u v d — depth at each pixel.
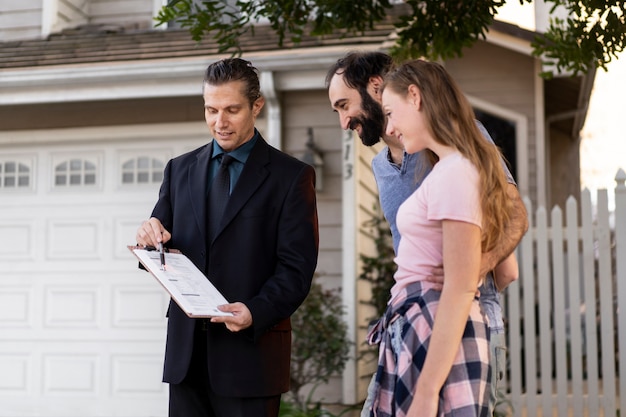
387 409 2.09
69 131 6.70
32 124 6.75
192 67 6.19
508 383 6.58
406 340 2.03
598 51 4.99
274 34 6.60
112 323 6.54
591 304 5.91
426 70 2.08
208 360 2.59
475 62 9.78
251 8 4.87
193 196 2.72
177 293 2.38
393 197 2.53
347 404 6.07
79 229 6.67
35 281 6.68
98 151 6.70
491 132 9.74
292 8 4.85
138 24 7.74
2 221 6.77
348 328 6.14
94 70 6.33
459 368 1.98
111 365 6.51
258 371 2.58
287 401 5.41
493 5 4.83
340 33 6.36
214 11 4.83
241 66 2.69
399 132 2.10
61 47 6.96
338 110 2.63
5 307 6.69
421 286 2.04
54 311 6.62
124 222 6.61
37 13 7.66
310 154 6.15
